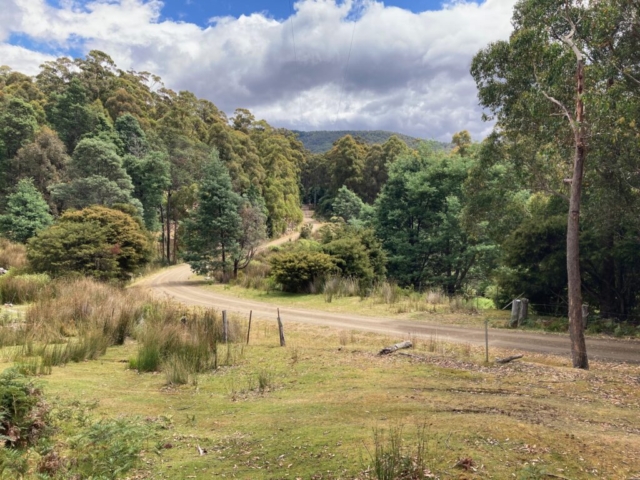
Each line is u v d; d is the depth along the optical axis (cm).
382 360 977
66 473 412
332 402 636
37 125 4797
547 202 1759
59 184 3747
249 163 7112
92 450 458
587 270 1542
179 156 5903
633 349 1123
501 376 816
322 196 9931
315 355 1045
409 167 3133
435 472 364
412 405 591
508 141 1487
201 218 3231
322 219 8556
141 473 416
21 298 1694
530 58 1149
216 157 3412
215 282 3133
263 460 427
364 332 1389
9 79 7519
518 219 1770
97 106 6225
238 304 2103
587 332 1355
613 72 1037
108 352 1081
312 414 577
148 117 7588
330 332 1398
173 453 468
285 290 2473
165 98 9700
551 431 473
